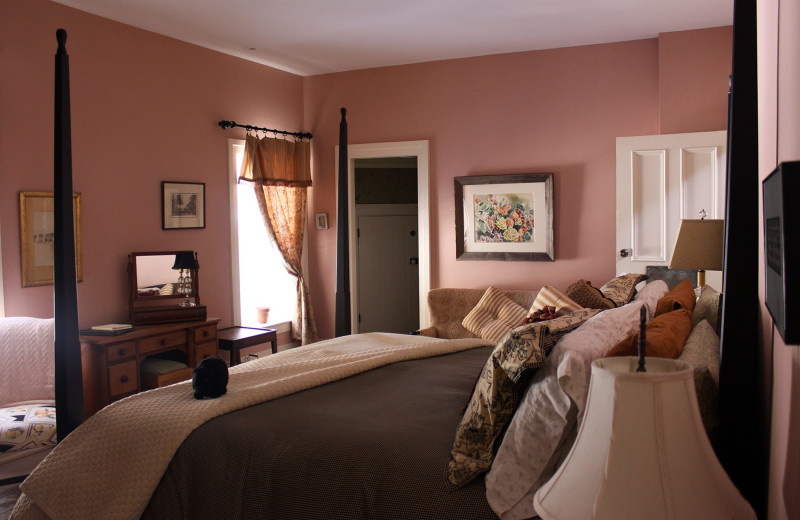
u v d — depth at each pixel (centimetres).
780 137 116
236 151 551
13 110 380
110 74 440
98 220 430
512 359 170
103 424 225
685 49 482
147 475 207
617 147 485
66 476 214
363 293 737
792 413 96
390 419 215
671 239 475
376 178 739
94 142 429
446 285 582
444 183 577
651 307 264
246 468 199
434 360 314
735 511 96
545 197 540
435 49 536
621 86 516
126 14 432
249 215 596
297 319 608
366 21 459
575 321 200
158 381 414
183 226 494
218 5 419
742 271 150
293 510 187
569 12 443
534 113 544
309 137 617
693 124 481
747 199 149
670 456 95
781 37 114
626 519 94
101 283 431
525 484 165
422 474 178
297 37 495
